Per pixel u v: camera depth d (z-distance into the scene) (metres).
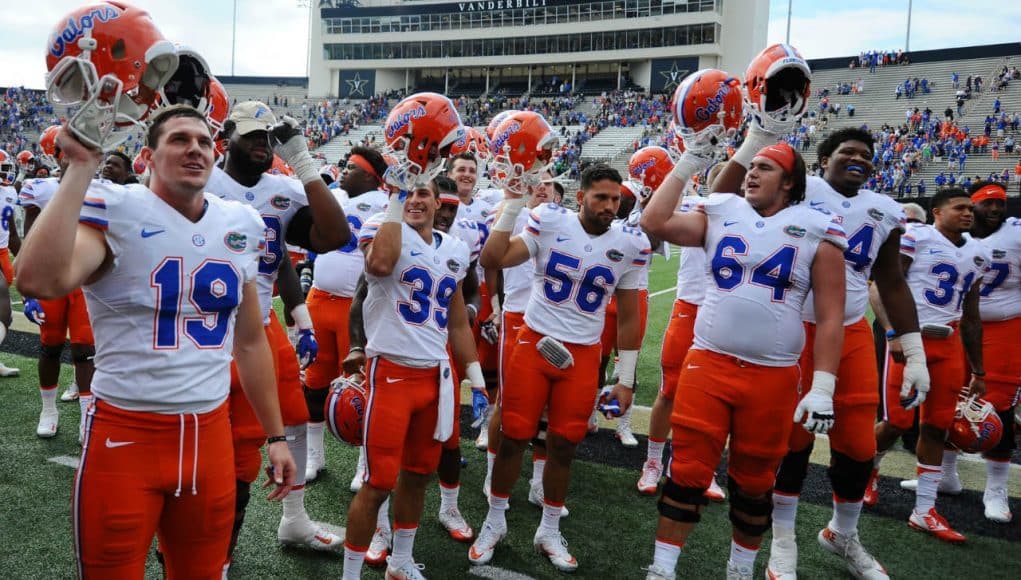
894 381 4.09
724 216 3.03
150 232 1.97
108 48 1.86
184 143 1.99
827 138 3.63
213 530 2.16
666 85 46.94
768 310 2.87
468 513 4.11
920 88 37.84
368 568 3.43
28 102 45.16
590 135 40.94
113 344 1.99
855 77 41.00
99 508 1.95
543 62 49.22
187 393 2.04
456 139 2.96
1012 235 4.50
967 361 4.66
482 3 49.88
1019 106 34.25
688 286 4.58
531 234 3.59
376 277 3.04
